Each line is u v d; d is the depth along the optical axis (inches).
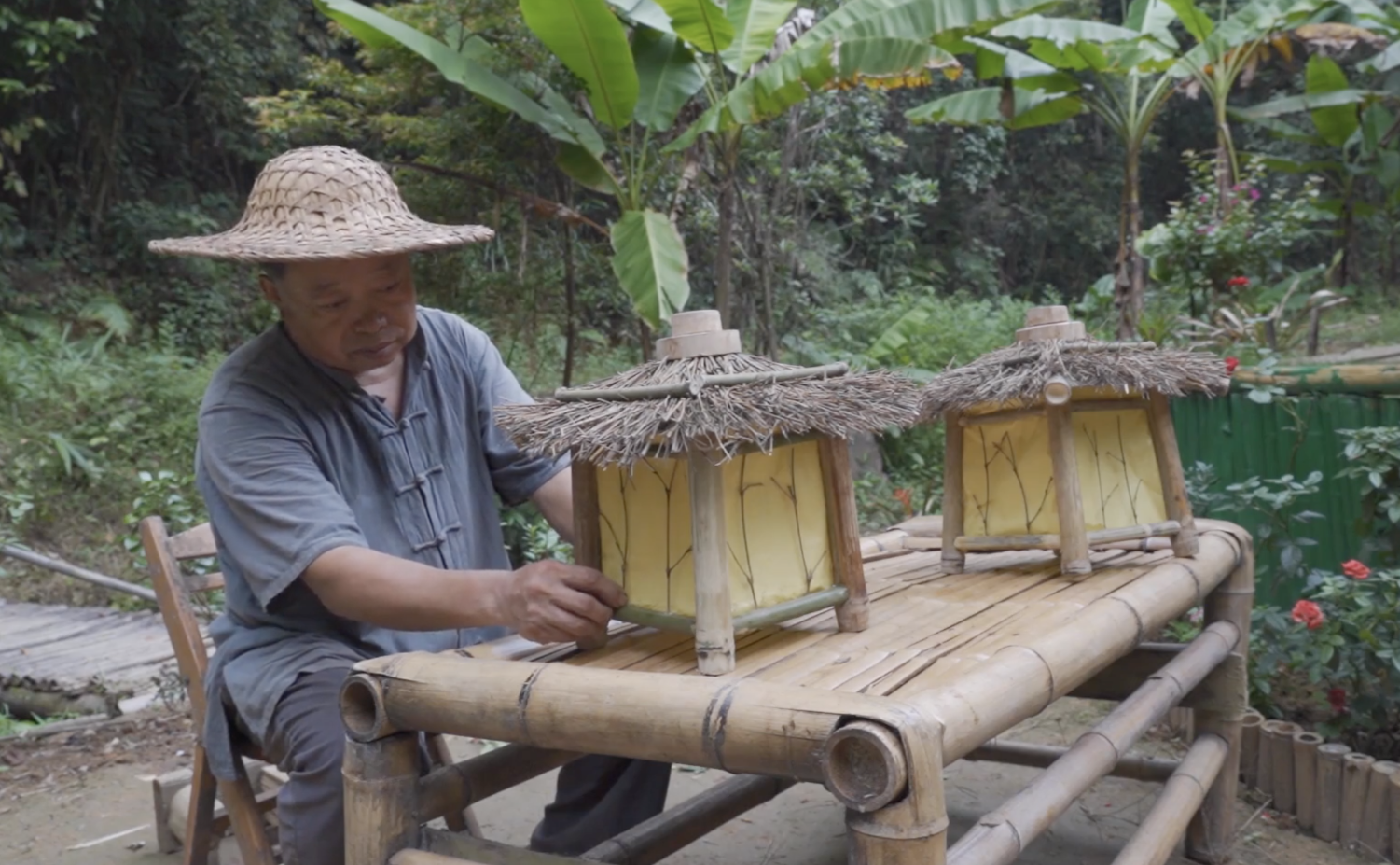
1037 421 78.6
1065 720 138.9
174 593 89.3
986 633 61.6
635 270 191.0
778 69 192.2
